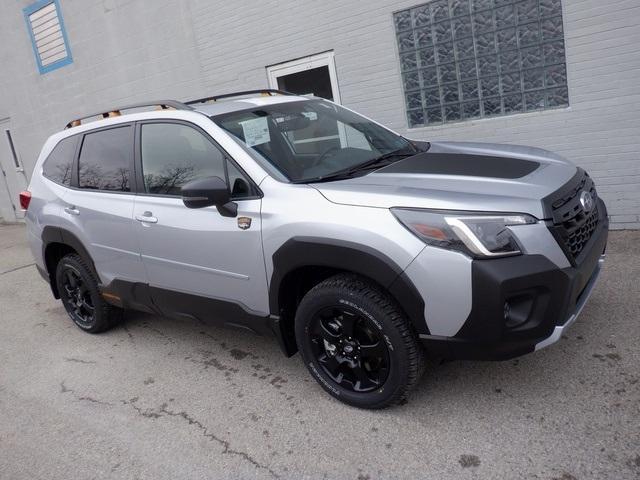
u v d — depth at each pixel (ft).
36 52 35.17
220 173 11.47
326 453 9.52
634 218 18.12
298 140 12.14
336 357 10.55
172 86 28.91
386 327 9.48
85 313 16.39
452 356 9.23
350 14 21.68
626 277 14.33
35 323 18.24
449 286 8.73
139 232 12.81
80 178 14.80
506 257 8.64
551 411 9.66
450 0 19.53
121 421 11.47
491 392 10.45
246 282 11.13
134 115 13.62
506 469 8.51
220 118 12.01
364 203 9.55
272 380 12.21
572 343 11.64
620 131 17.67
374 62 21.68
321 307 10.25
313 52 23.13
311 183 10.62
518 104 19.43
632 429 8.90
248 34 24.93
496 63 19.39
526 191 9.36
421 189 9.61
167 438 10.66
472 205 8.95
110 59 31.17
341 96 22.91
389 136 13.67
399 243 9.00
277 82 25.04
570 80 17.98
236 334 14.93
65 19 32.58
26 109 37.76
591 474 8.14
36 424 11.82
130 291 13.84
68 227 14.80
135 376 13.32
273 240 10.36
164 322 16.43
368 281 9.75
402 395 9.87
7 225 42.11
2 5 36.04
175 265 12.30
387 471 8.87
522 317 8.79
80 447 10.77
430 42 20.34
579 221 9.69
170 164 12.45
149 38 28.91
